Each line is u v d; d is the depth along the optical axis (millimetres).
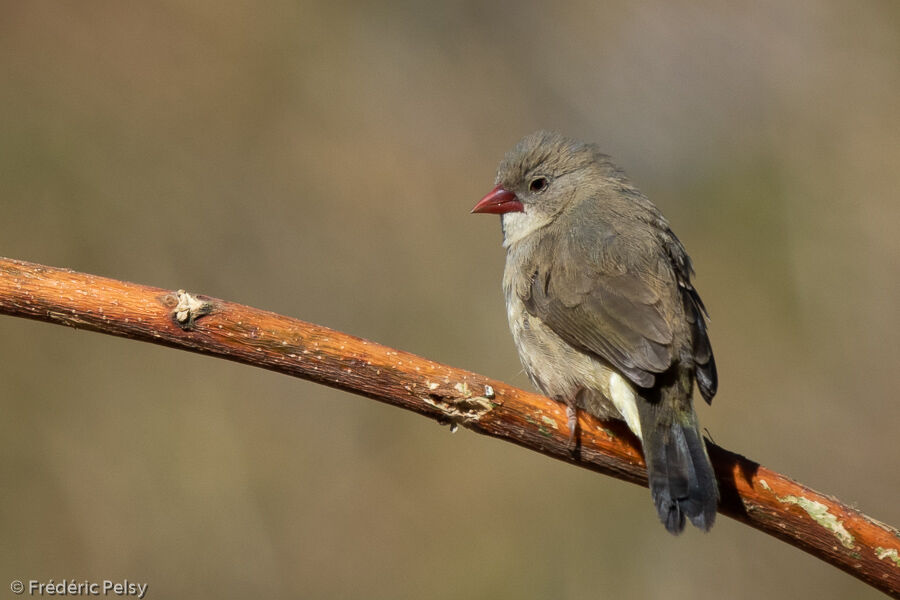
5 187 13258
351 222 14438
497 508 12086
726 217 14828
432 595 11734
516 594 11734
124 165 13773
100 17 14211
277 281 13992
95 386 12070
